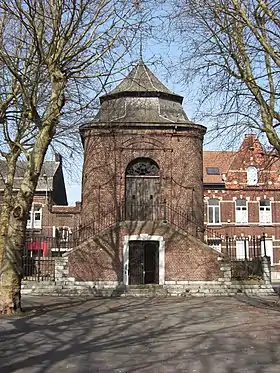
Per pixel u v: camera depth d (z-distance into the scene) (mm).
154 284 24797
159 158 28016
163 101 29594
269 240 46062
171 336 12820
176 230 25109
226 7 17047
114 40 16781
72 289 24062
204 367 9391
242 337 12672
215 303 20672
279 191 46656
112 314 17141
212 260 24828
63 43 16500
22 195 16406
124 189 27656
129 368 9297
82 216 27812
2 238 20047
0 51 15797
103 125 27781
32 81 17094
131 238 24922
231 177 46844
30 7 15312
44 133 16672
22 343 11766
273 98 18297
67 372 8969
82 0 16203
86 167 28062
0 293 16484
